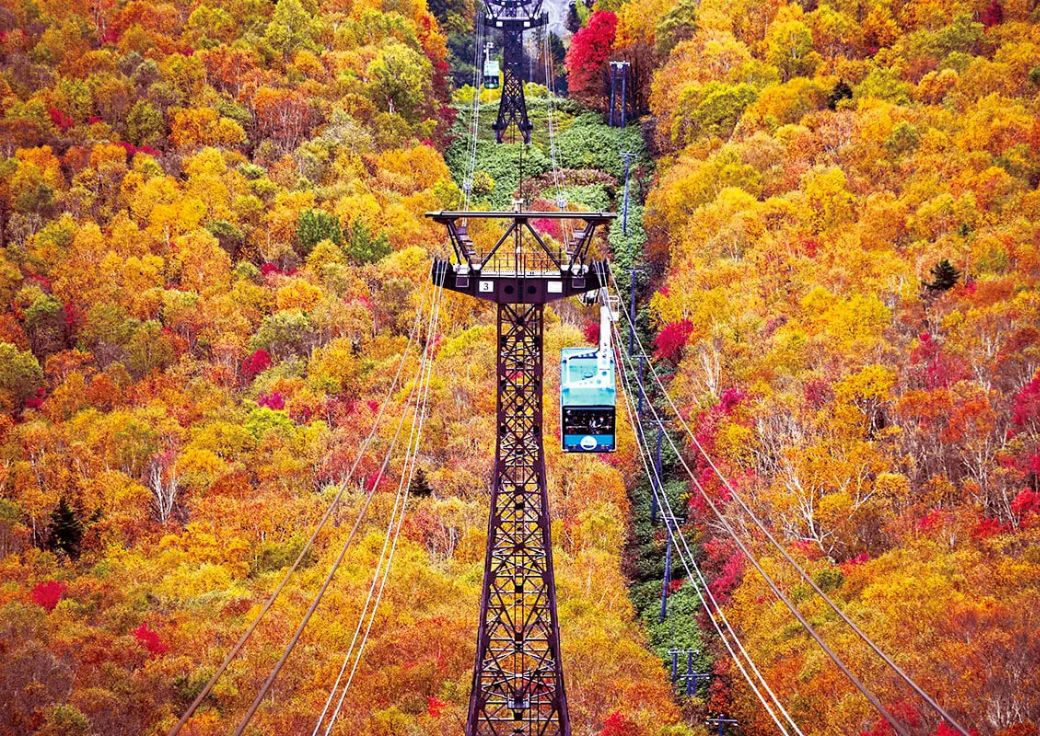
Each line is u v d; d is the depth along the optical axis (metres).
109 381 136.88
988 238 139.88
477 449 124.44
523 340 76.19
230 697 93.19
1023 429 113.19
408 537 113.94
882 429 117.81
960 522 104.56
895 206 151.12
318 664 97.12
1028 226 143.25
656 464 129.00
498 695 78.06
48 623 100.88
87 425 129.88
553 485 120.44
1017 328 124.19
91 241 158.38
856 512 108.69
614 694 93.06
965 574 96.81
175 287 155.00
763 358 128.50
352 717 89.81
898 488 108.44
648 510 125.00
